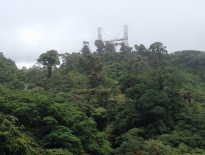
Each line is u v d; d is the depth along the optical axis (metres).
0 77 72.94
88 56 81.69
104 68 90.50
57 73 85.31
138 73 86.75
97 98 62.00
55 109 34.81
